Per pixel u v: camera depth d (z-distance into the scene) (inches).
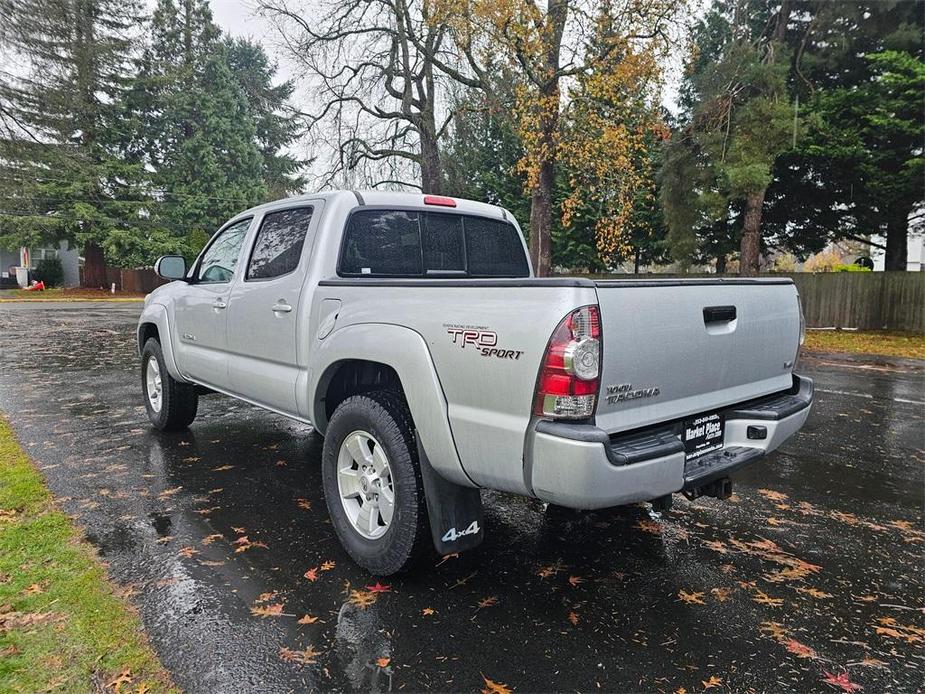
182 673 89.0
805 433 231.9
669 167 655.1
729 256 888.3
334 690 86.2
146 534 137.3
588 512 154.6
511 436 92.6
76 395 293.0
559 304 87.9
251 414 257.1
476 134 813.9
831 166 637.9
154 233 1258.6
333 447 126.7
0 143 1010.7
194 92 1370.6
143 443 211.5
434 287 106.5
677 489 99.8
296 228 150.5
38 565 121.2
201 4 1432.1
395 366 110.5
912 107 558.9
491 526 145.3
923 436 227.3
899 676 91.0
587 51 534.6
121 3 1263.5
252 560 125.7
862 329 641.0
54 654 92.5
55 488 165.2
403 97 792.3
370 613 106.2
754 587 116.9
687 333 103.9
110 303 1069.8
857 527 145.5
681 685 88.2
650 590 115.4
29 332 577.9
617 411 94.3
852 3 573.0
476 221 174.6
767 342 125.2
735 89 580.7
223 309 172.1
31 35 927.0
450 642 98.0
